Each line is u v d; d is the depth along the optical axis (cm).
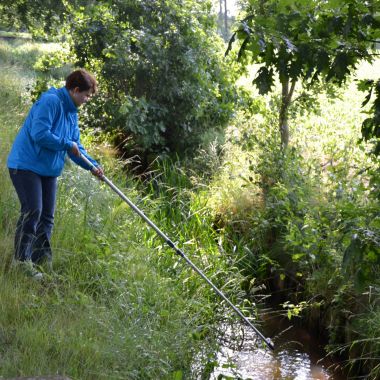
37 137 531
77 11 1177
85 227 662
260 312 706
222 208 859
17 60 1827
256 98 1120
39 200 557
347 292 618
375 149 417
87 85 554
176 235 771
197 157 1032
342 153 812
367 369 573
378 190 455
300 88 1032
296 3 367
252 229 796
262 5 388
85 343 471
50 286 553
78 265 605
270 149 855
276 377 573
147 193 941
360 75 1375
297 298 706
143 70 1055
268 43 381
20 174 550
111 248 640
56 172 565
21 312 497
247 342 634
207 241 779
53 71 1552
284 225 725
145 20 1077
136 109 1018
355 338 595
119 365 464
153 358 479
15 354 442
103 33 1076
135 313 535
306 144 887
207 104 1079
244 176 905
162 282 615
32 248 575
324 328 654
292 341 645
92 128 1084
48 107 537
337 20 359
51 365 440
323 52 375
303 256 689
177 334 532
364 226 404
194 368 538
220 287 688
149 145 1035
